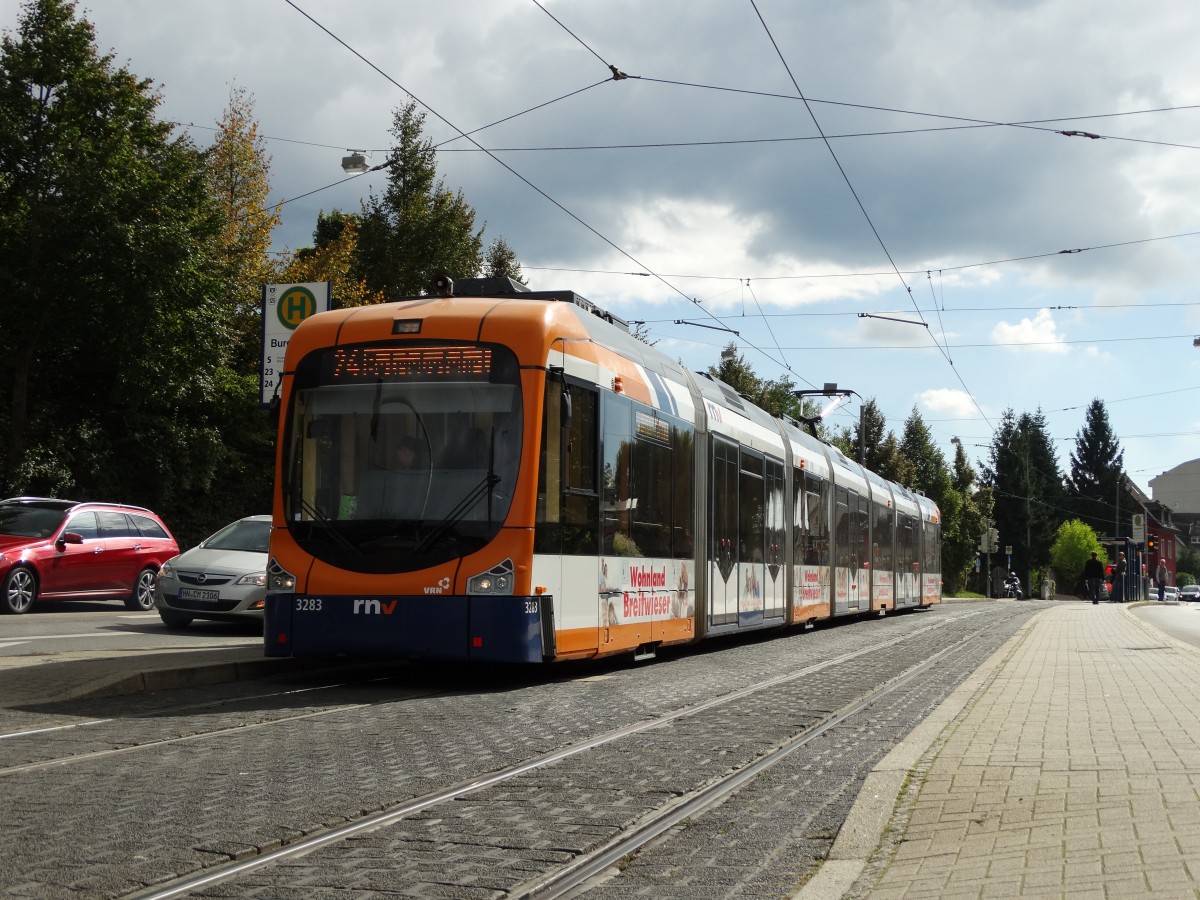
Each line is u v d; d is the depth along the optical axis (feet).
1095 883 15.46
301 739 28.58
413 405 40.01
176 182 104.32
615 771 25.31
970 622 97.25
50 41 99.14
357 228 142.82
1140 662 53.11
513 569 38.47
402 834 19.33
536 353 39.83
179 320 104.01
